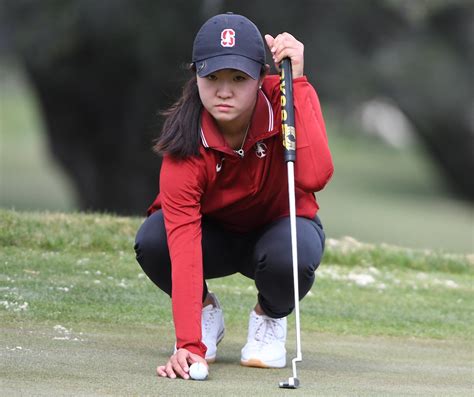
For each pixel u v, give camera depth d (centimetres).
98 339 1830
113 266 2539
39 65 7812
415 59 9344
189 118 1573
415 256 3070
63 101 8212
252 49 1526
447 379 1719
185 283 1565
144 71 7819
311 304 2428
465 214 11362
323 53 8488
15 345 1703
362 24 8856
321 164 1602
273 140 1612
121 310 2097
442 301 2625
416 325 2314
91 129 8381
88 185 8744
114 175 8588
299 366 1767
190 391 1442
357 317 2338
